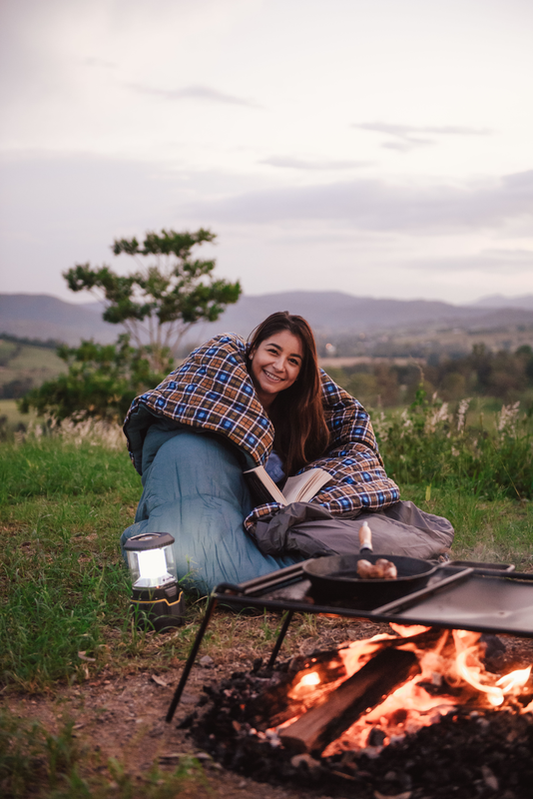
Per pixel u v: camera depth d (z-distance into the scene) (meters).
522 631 1.78
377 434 7.81
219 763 2.05
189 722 2.29
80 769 2.06
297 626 3.31
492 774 1.85
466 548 4.64
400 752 1.99
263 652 3.00
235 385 3.99
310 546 3.53
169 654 2.96
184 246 20.84
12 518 5.52
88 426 10.66
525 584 2.34
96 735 2.28
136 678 2.75
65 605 3.51
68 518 5.33
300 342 4.11
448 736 2.03
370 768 1.94
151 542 3.26
